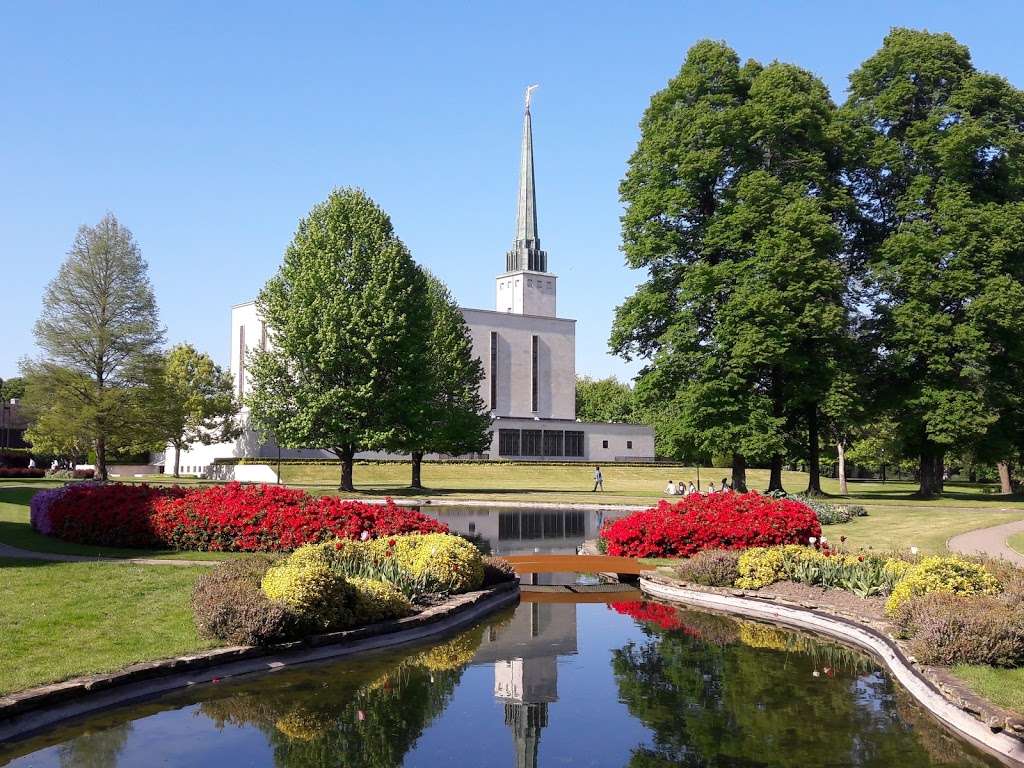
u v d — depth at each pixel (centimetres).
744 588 1827
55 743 937
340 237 4628
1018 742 897
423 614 1516
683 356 3994
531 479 7575
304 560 1513
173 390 5456
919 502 4056
